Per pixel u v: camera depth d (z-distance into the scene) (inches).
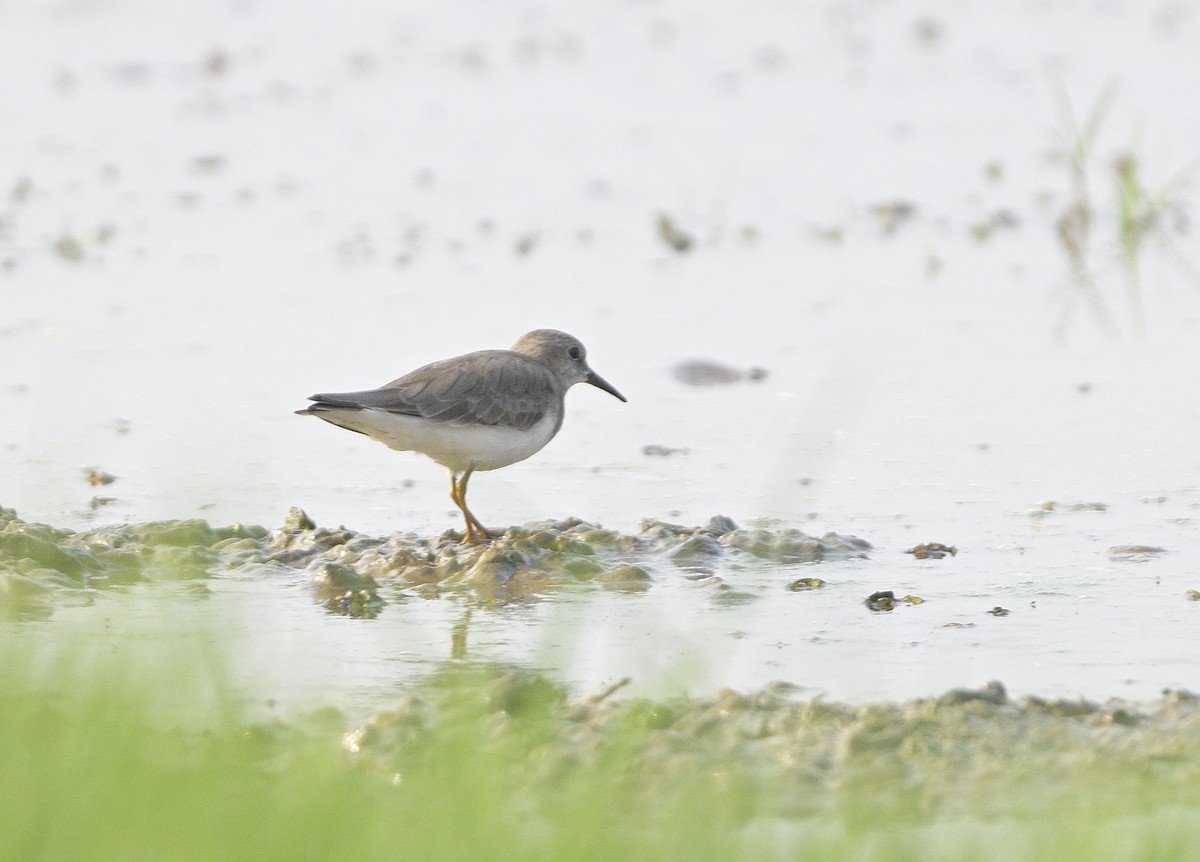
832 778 314.3
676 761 317.1
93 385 629.9
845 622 416.8
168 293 746.2
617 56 1242.6
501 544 467.2
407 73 1194.0
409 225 868.6
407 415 476.4
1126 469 550.9
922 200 909.2
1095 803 299.6
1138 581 446.0
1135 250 826.8
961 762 320.2
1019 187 930.1
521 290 761.6
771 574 459.5
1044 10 1366.9
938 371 659.4
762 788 305.7
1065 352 681.6
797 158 994.1
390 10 1397.6
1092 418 604.7
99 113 1083.9
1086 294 760.3
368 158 998.4
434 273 787.4
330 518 516.4
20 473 541.0
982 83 1149.7
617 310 735.1
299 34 1312.7
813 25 1339.8
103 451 566.3
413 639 404.2
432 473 565.0
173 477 543.8
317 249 823.7
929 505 519.2
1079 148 884.6
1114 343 692.7
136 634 392.2
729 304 746.2
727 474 554.6
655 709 337.7
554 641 398.3
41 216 863.7
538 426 499.5
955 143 1015.6
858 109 1097.4
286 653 390.6
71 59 1221.7
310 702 354.0
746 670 380.8
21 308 721.0
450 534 491.2
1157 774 314.3
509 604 436.1
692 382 649.0
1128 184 844.0
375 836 249.0
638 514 517.7
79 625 401.4
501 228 866.1
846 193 923.4
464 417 481.1
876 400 628.7
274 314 719.7
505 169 976.9
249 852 237.0
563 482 549.0
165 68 1196.5
